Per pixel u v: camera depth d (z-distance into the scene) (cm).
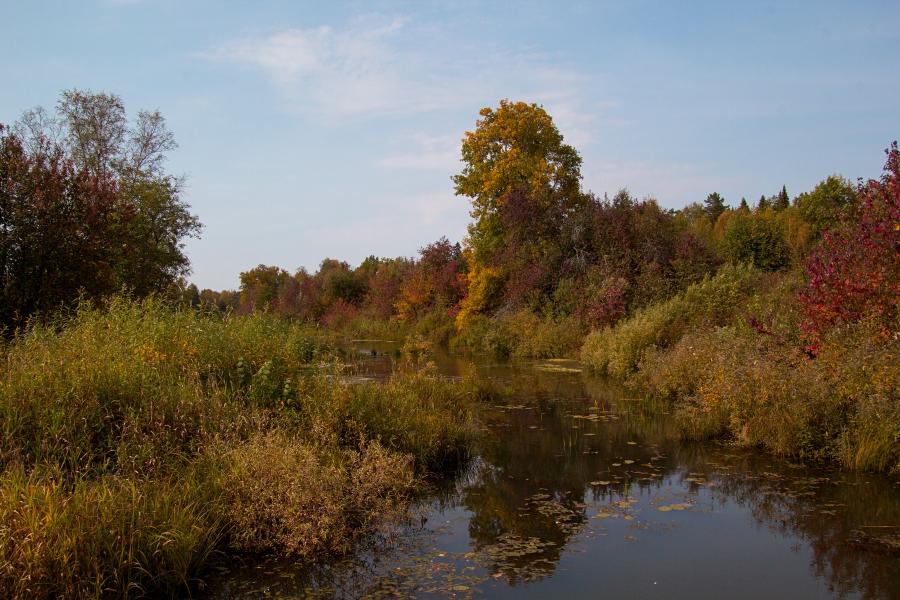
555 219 2867
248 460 600
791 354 957
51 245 1385
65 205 1446
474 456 897
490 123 3247
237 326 1002
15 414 595
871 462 751
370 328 4341
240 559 536
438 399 1101
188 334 912
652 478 771
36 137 1866
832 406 815
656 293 2156
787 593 462
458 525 623
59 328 1088
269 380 837
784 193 6938
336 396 827
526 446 952
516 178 3102
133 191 2327
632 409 1241
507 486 754
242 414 720
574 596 465
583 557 539
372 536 593
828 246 1083
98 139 2388
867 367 774
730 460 838
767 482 730
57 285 1405
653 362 1479
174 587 476
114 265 1848
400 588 482
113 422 650
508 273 2956
